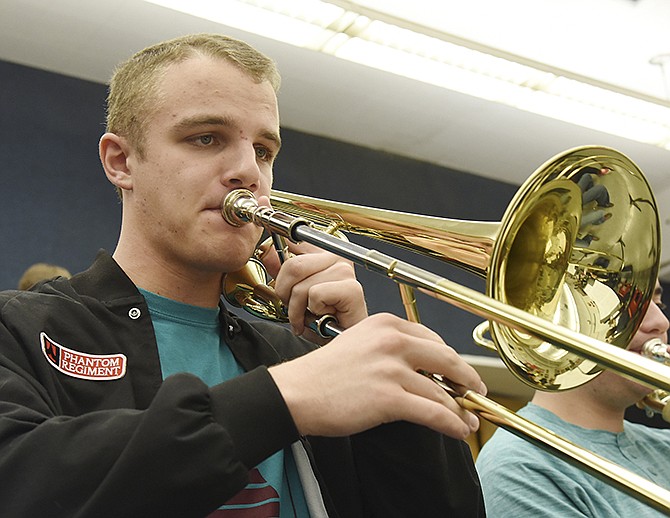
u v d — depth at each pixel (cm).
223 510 127
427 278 121
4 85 368
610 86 395
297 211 156
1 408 113
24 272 344
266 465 136
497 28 367
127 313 139
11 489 104
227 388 108
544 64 378
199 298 147
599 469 110
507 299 138
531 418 212
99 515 100
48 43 368
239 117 144
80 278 144
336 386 108
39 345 127
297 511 137
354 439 139
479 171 484
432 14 354
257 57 151
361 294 137
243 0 333
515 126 442
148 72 149
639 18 369
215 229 141
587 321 144
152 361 135
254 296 163
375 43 360
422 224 142
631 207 145
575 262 145
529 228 140
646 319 221
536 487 186
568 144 458
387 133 448
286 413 106
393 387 109
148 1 341
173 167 142
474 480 142
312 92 411
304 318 141
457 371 116
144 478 101
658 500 104
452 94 415
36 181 360
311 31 354
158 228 144
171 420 103
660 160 478
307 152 436
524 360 130
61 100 378
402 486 137
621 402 210
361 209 150
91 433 105
